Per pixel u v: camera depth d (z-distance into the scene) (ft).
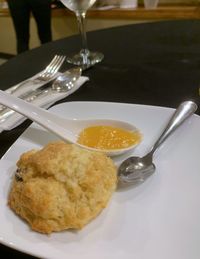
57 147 0.63
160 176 0.66
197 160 0.68
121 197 0.62
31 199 0.55
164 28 1.63
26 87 1.12
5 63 1.43
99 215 0.58
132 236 0.54
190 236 0.53
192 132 0.74
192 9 2.80
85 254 0.51
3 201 0.61
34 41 4.13
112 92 1.09
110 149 0.75
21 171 0.62
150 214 0.58
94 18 3.38
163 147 0.73
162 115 0.81
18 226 0.56
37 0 3.23
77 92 1.11
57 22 3.75
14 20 3.43
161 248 0.52
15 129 0.90
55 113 0.87
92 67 1.30
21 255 0.55
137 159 0.70
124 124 0.80
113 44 1.51
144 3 3.12
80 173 0.58
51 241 0.53
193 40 1.45
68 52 1.47
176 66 1.23
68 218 0.54
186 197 0.60
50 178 0.58
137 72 1.22
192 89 1.05
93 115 0.86
